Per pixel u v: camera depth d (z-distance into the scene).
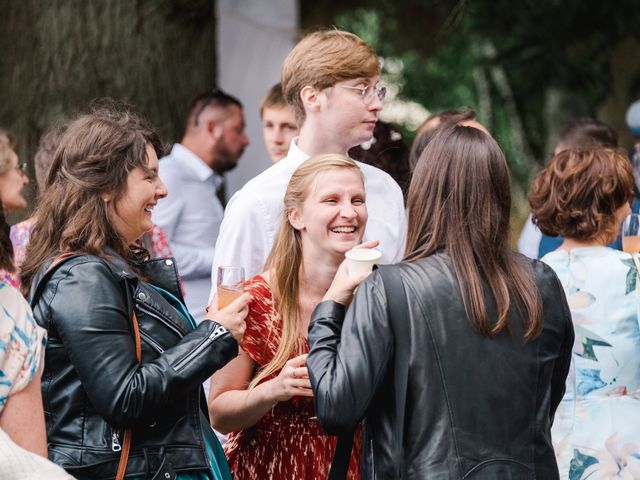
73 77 9.23
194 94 9.64
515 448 4.09
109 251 4.58
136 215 4.68
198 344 4.47
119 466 4.38
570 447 5.40
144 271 4.84
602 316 5.42
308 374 4.39
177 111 9.53
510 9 14.52
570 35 14.52
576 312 5.44
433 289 4.17
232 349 4.56
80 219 4.55
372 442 4.22
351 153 7.64
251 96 10.69
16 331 3.81
